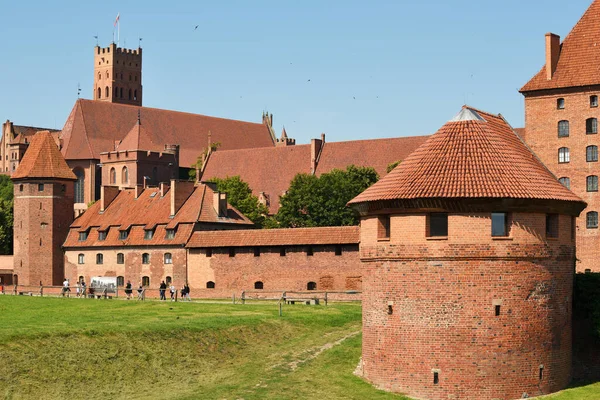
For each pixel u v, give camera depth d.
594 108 136.62
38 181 171.75
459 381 68.38
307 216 180.00
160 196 161.25
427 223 69.31
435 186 69.19
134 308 108.12
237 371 78.62
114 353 78.88
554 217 71.56
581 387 72.62
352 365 78.62
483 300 68.44
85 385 73.12
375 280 72.06
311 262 127.00
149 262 152.12
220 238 138.75
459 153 71.94
